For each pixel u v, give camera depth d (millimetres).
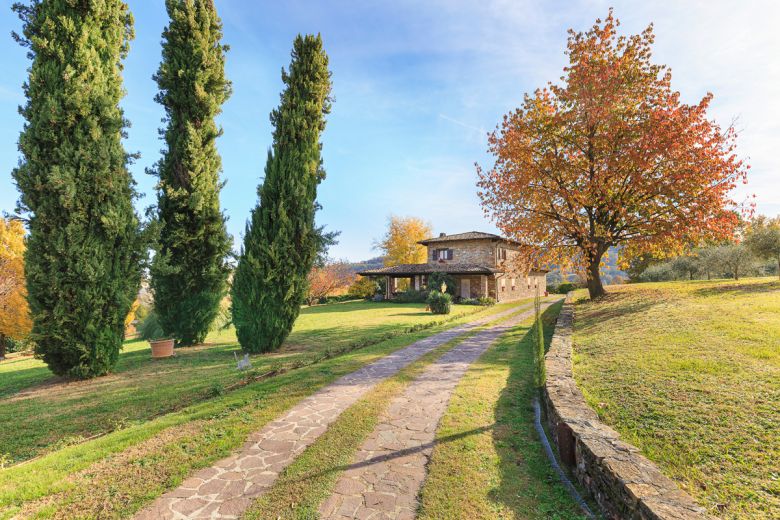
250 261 12547
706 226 14117
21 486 4270
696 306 10742
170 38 14125
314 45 13883
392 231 53344
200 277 14625
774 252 15953
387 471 4484
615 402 5105
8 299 23250
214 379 9016
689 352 6535
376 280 43906
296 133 13438
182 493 4113
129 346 17031
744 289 13289
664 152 14266
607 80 15312
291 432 5637
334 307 33531
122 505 3914
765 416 4062
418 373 8820
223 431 5691
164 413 6805
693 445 3807
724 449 3656
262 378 8883
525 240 18406
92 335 9805
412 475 4387
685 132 14352
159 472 4559
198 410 6695
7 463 5164
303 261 13312
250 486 4234
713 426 4055
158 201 13898
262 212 12891
